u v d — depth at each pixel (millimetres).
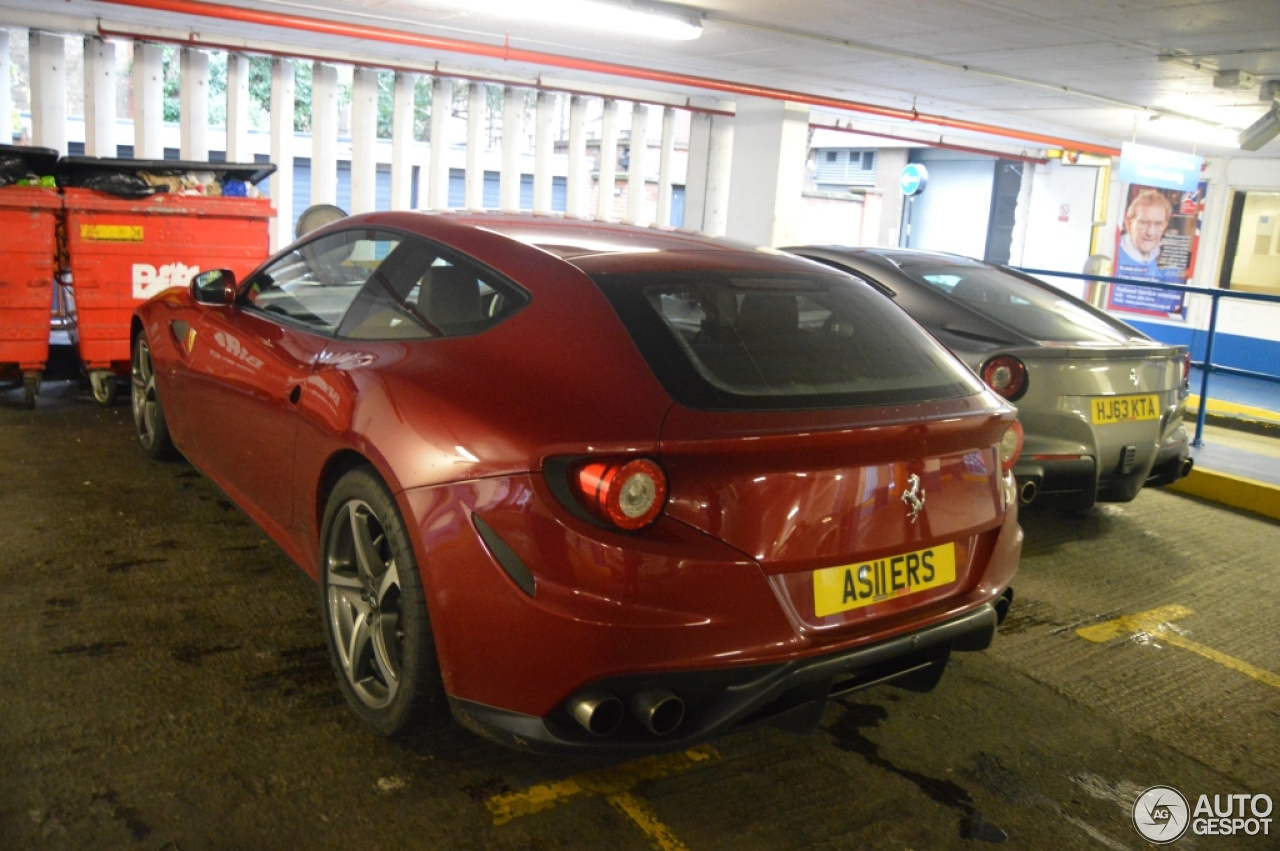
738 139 12312
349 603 2619
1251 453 6848
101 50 9203
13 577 3363
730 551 2049
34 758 2359
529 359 2293
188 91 9711
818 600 2166
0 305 5449
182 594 3336
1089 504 4512
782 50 8898
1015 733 2924
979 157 18203
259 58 10219
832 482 2162
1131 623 3867
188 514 4090
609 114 12180
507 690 2102
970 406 2449
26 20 8664
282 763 2430
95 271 5641
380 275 2918
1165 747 2918
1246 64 7859
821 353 2438
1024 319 4812
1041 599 4059
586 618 1970
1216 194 14258
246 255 6035
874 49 8562
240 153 10156
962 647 2533
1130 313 15547
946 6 6672
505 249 2627
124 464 4699
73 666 2807
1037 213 16938
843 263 5254
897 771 2664
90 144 9320
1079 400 4297
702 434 2012
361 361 2676
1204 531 5258
